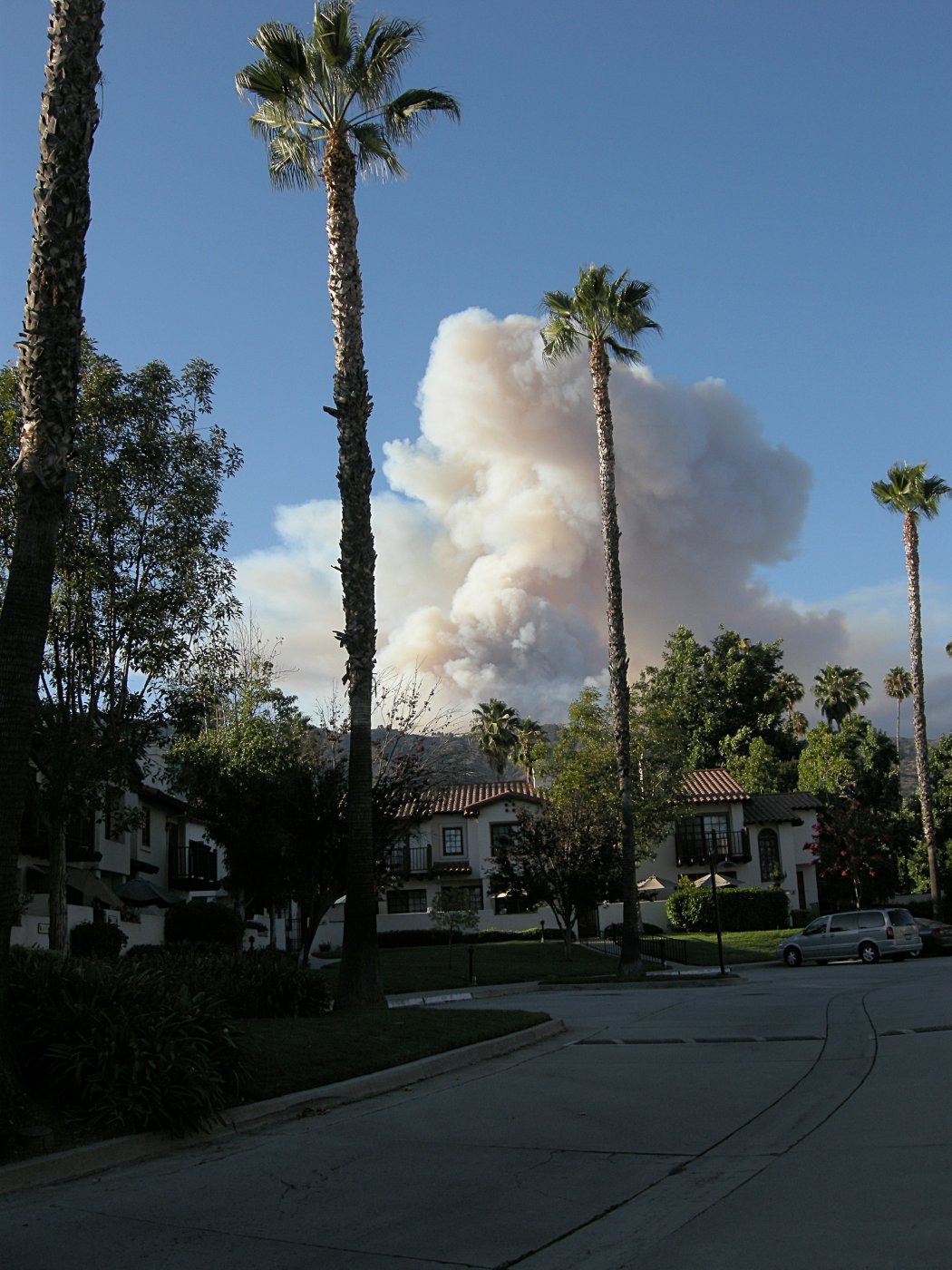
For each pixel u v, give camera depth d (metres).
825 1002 18.64
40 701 18.62
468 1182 7.20
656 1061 12.05
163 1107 8.24
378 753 27.22
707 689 76.75
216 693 20.73
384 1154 7.97
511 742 71.50
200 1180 7.32
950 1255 5.23
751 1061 11.84
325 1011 15.37
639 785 47.06
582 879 35.66
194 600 19.91
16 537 9.10
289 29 19.50
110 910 31.39
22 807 8.66
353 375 18.83
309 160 21.05
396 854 52.41
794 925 50.38
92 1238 6.09
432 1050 11.92
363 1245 5.97
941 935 37.22
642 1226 6.21
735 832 53.72
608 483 30.62
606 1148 8.09
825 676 83.06
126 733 19.53
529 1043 13.88
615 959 36.81
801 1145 7.84
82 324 9.69
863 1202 6.25
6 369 18.56
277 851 27.19
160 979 10.42
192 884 40.88
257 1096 9.54
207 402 20.45
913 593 46.75
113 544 19.45
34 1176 7.26
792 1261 5.36
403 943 48.66
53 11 9.94
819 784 61.75
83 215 9.77
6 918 8.40
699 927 48.38
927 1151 7.29
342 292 19.06
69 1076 8.41
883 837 50.34
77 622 18.77
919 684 46.53
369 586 18.42
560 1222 6.34
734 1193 6.70
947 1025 13.98
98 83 10.07
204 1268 5.60
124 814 20.97
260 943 45.75
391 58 19.59
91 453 18.89
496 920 50.31
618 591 30.47
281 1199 6.84
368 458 18.81
